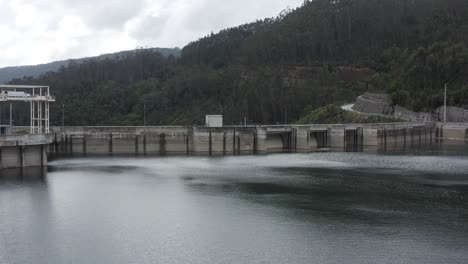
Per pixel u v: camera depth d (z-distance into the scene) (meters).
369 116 188.12
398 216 62.69
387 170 100.00
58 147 134.12
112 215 63.72
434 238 54.16
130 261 48.03
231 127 140.12
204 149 138.12
